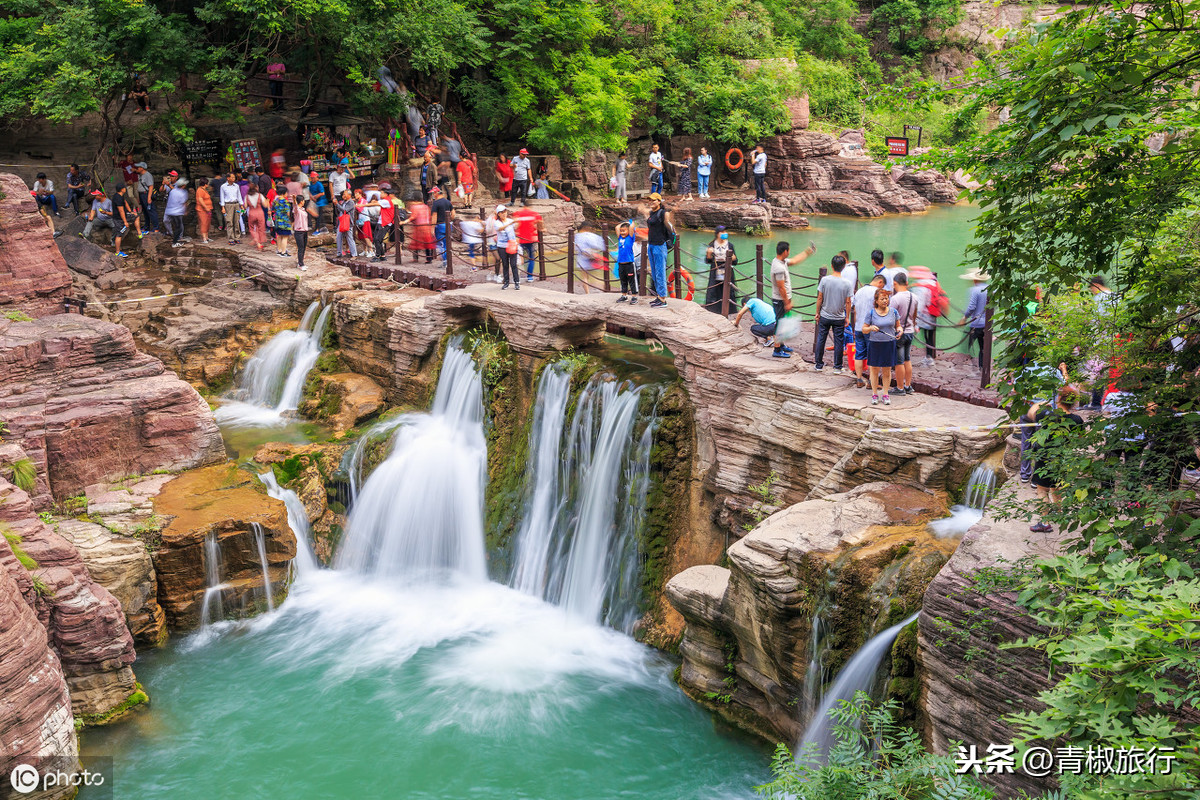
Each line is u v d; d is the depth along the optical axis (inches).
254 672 595.5
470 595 692.7
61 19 1050.7
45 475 655.8
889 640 425.1
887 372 530.9
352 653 616.4
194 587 642.2
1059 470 339.9
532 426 714.8
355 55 1139.3
